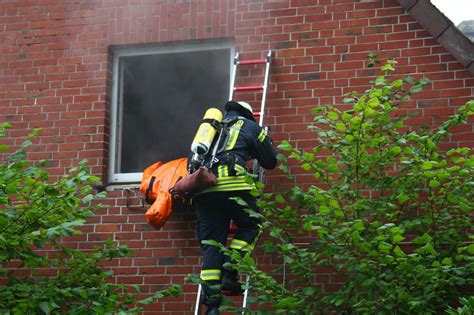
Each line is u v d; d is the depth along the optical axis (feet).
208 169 24.99
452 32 28.68
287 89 29.78
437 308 25.66
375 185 26.16
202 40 31.32
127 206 30.01
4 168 24.49
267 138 25.98
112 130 31.53
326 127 29.12
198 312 26.09
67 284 26.11
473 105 24.80
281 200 24.12
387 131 26.00
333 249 24.57
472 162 24.56
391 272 24.08
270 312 23.88
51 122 31.50
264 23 30.48
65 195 24.64
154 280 29.19
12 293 24.54
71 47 32.07
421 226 26.04
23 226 24.91
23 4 32.83
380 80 25.84
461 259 25.02
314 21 30.09
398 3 29.53
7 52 32.50
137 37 31.65
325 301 24.94
